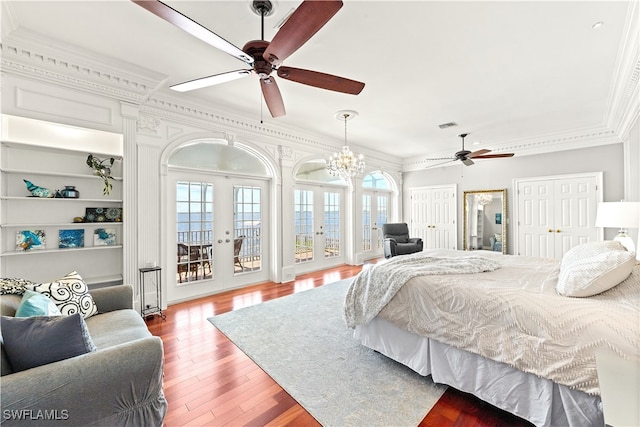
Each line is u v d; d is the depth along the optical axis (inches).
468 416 64.4
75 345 48.9
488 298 66.4
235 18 78.9
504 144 217.9
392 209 290.2
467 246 242.5
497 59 100.1
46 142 104.3
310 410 66.4
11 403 39.5
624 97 121.9
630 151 154.6
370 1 71.9
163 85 122.7
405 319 78.7
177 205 147.9
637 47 87.7
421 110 150.7
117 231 118.6
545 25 81.5
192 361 88.4
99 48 96.1
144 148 124.1
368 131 191.8
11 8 76.2
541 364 56.2
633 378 41.1
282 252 185.2
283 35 58.0
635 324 50.3
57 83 100.7
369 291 89.4
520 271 90.7
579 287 61.3
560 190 197.0
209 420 63.8
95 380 46.5
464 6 73.9
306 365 85.4
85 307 76.2
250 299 150.0
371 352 92.9
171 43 93.0
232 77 78.2
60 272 106.7
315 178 222.2
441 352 73.0
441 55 97.5
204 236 158.1
